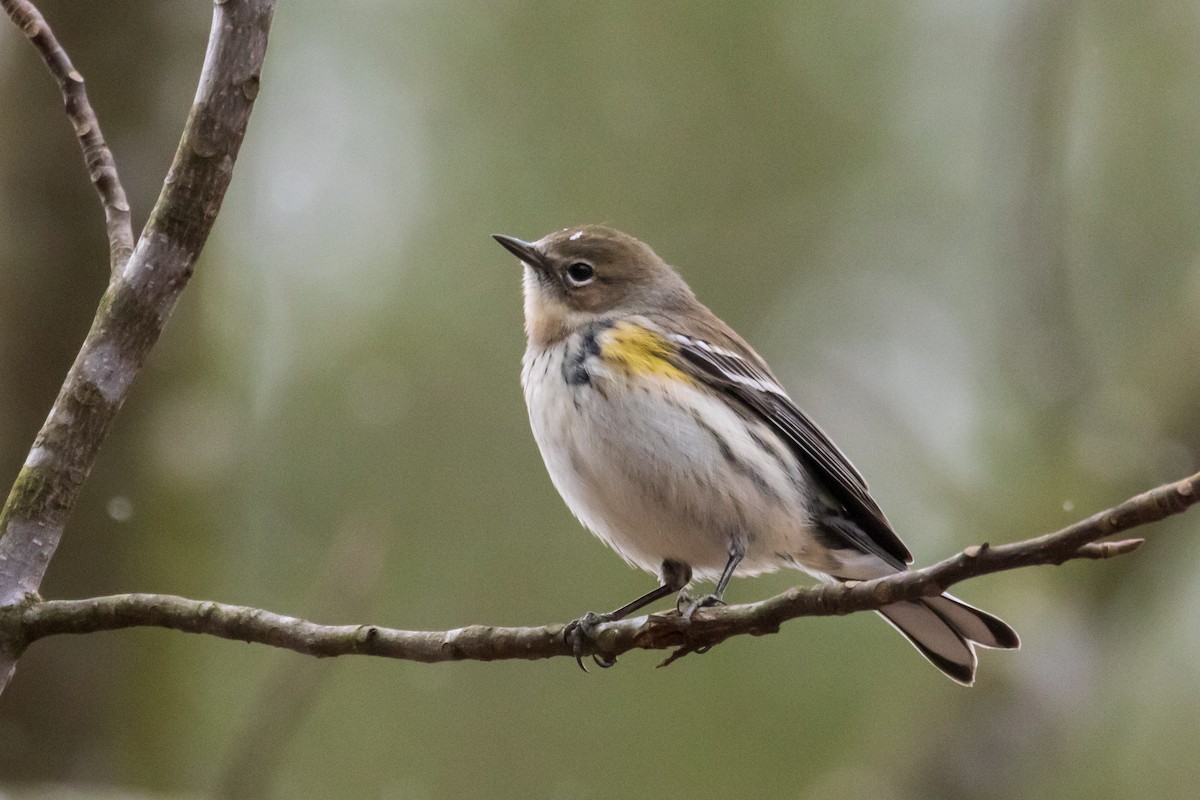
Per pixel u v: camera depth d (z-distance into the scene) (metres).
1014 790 12.77
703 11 14.29
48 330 10.36
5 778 9.77
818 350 14.48
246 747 8.13
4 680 5.61
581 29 14.16
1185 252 14.20
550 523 13.17
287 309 13.70
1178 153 14.34
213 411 11.03
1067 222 13.04
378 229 13.89
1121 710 13.48
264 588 12.82
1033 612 13.34
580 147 14.09
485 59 14.13
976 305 14.51
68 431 5.73
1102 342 14.13
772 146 14.48
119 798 8.91
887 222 14.78
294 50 14.15
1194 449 12.77
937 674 13.15
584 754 12.83
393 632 5.96
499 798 12.78
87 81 10.58
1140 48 14.44
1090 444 12.89
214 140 5.72
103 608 5.72
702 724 12.88
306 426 13.34
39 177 10.43
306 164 14.00
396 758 12.83
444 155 13.99
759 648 13.07
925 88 14.82
